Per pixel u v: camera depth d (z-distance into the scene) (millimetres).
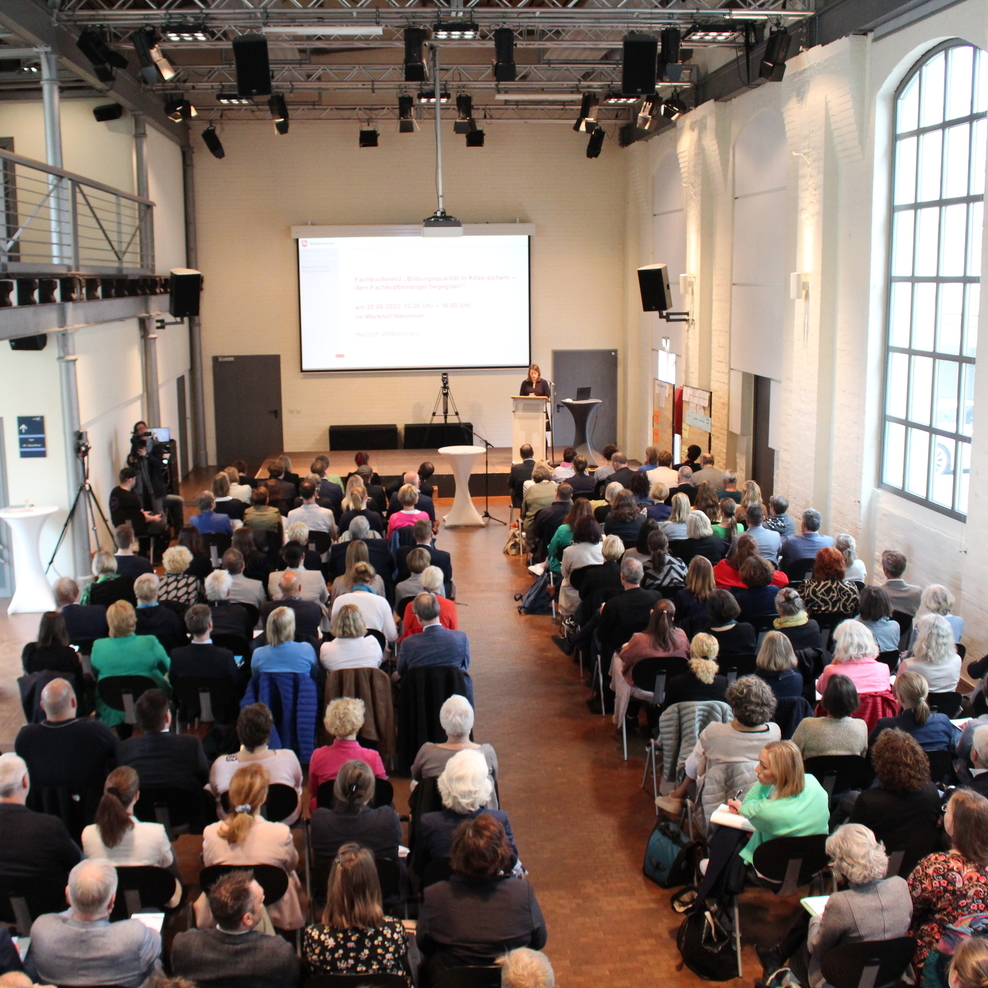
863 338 9727
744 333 13102
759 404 13078
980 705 5305
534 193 18109
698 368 14648
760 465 13188
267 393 18188
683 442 15344
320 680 6113
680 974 4473
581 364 18703
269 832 4031
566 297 18453
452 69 15805
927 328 8875
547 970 2814
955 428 8453
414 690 5887
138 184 14031
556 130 17938
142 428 12156
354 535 8109
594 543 8086
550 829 5793
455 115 17562
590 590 7496
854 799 4621
